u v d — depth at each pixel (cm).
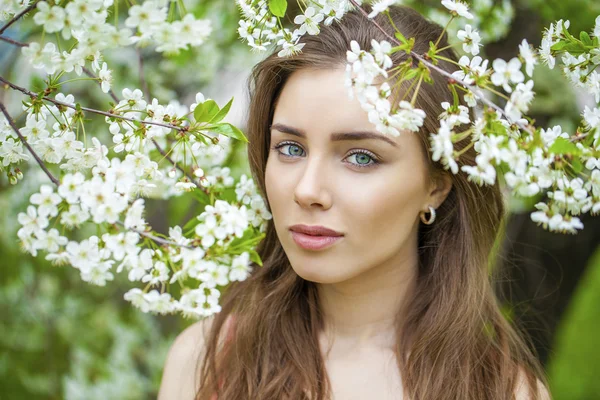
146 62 253
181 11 101
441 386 144
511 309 204
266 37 125
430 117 134
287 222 132
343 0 118
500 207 162
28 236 102
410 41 106
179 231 112
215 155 154
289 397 148
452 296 152
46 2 100
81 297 281
